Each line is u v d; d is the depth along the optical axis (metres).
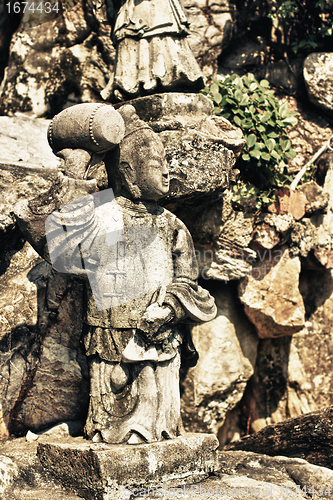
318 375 4.21
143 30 3.08
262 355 4.17
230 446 3.34
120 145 2.37
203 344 3.75
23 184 2.79
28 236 2.23
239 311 3.90
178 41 3.11
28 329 2.66
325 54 4.45
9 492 2.08
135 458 2.08
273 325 3.81
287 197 3.77
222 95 3.57
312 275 4.32
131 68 3.13
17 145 3.50
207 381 3.70
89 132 2.15
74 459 2.12
